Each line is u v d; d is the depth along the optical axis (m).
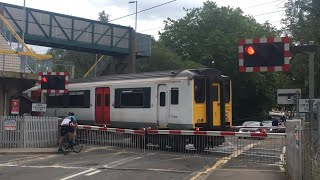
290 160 10.84
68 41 43.06
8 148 19.17
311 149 10.42
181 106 18.81
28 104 26.33
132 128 21.23
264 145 17.00
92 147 20.33
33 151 18.02
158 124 19.83
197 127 18.56
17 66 25.83
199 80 18.81
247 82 58.72
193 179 11.60
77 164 14.66
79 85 24.47
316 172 8.87
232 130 20.45
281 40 10.68
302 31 27.30
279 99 19.44
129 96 21.31
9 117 19.56
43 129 20.20
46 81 21.67
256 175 11.92
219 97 19.55
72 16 43.50
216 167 13.85
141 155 17.27
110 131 20.45
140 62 54.47
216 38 56.81
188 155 17.20
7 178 11.70
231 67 57.25
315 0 26.23
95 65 52.50
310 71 13.48
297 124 9.66
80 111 24.28
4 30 27.16
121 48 47.62
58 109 25.88
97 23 45.62
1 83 23.12
